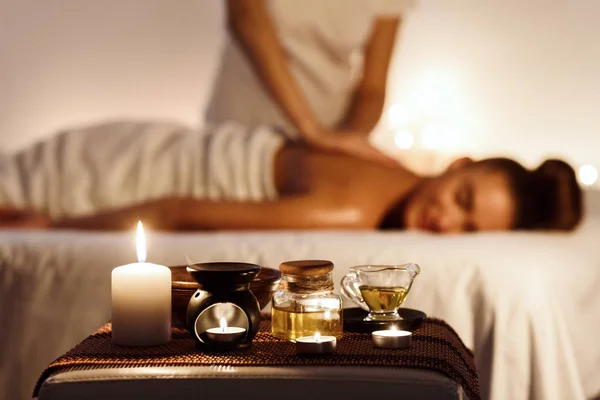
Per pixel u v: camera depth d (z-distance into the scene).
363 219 1.95
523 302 1.41
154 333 0.91
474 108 3.23
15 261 1.58
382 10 2.56
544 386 1.37
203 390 0.80
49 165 2.16
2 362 1.55
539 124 3.18
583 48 3.12
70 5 3.34
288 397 0.79
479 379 1.42
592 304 1.52
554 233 1.79
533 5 3.16
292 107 2.20
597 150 3.13
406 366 0.81
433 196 1.87
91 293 1.54
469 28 3.21
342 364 0.81
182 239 1.65
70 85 3.36
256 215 1.91
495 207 1.82
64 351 1.53
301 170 2.04
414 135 3.18
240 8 2.25
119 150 2.19
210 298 0.87
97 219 1.92
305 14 2.56
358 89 2.63
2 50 3.35
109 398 0.80
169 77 3.35
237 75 2.66
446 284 1.46
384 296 0.99
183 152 2.15
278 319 0.94
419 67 3.26
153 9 3.33
